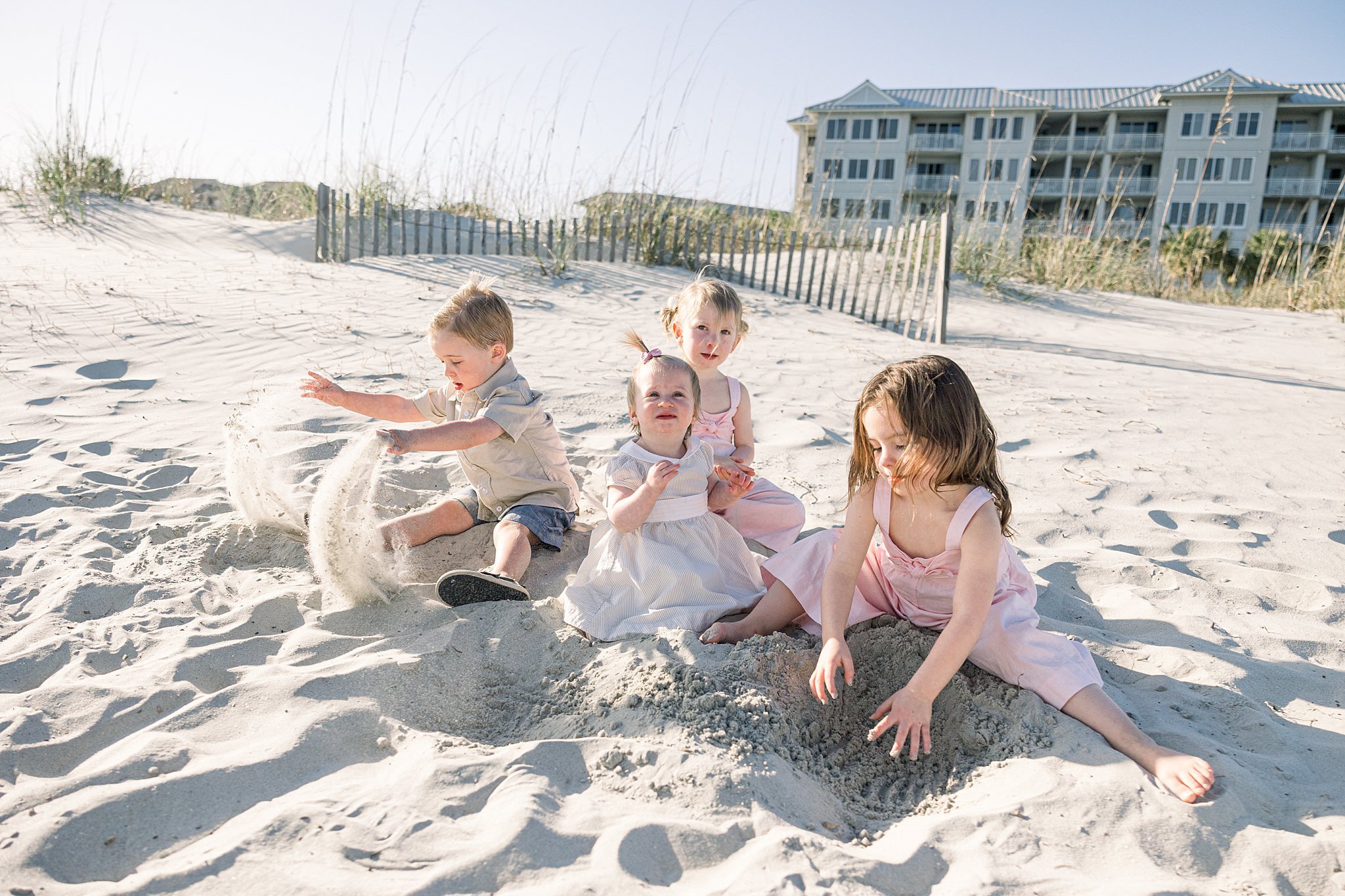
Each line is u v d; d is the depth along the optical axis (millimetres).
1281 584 3252
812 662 2453
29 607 2656
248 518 3250
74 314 6316
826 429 4965
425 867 1606
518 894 1545
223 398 4918
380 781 1905
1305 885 1690
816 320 10000
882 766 2248
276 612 2719
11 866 1560
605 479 3061
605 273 10883
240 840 1643
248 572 3012
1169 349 9930
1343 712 2408
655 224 12008
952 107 40000
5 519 3291
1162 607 3047
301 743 2014
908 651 2518
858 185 39500
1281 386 7488
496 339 3141
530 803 1778
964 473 2367
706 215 12680
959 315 11555
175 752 1943
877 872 1664
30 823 1682
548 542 3158
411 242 11719
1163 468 4652
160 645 2461
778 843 1693
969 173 39844
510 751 1979
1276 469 4758
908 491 2426
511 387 3178
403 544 3180
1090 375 7289
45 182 12336
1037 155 39406
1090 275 15242
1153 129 41406
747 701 2178
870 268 12242
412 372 5547
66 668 2320
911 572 2568
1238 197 39344
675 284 10867
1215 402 6457
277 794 1859
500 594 2736
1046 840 1792
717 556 2898
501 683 2406
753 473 3021
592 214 12008
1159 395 6590
